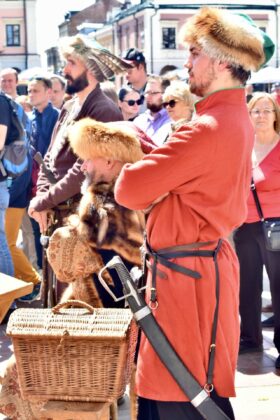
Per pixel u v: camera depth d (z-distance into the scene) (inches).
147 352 111.8
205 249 110.1
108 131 131.4
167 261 109.7
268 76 562.6
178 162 106.1
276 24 1515.7
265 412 165.6
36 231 281.6
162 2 1617.9
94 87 182.9
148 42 1611.7
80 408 121.0
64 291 149.9
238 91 111.2
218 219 109.0
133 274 117.6
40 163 188.1
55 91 329.1
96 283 132.3
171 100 210.2
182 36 112.7
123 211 130.8
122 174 109.7
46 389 123.2
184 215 109.0
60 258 132.1
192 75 112.0
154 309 110.7
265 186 198.1
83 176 173.8
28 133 254.2
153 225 111.9
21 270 255.9
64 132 183.5
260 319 205.2
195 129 106.7
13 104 230.4
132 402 134.6
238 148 108.0
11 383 148.6
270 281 196.5
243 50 109.2
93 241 130.9
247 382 183.3
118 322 120.9
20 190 252.5
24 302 252.8
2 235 234.5
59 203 180.9
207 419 107.9
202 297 109.5
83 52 179.8
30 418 148.0
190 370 109.0
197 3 1598.2
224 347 110.8
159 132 215.2
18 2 1884.8
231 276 113.7
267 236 193.2
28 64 1899.6
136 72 261.1
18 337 121.5
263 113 198.1
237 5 1519.4
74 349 120.9
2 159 228.5
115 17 1847.9
